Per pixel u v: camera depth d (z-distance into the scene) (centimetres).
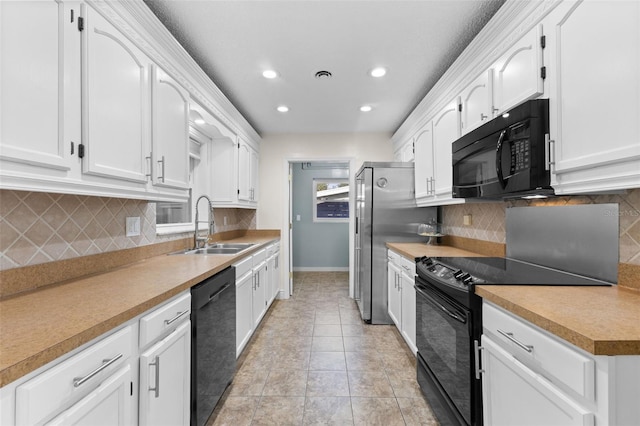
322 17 171
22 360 62
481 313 126
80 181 108
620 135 92
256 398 185
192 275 144
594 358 75
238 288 215
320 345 259
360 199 334
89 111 110
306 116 339
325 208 591
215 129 257
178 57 173
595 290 119
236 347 206
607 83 96
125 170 130
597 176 103
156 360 106
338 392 191
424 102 259
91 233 150
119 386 91
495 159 151
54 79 98
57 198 131
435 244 300
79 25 107
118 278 138
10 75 84
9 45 84
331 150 405
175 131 173
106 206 160
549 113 122
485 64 168
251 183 362
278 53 209
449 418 146
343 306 367
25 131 88
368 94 278
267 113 329
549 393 86
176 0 156
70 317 87
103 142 117
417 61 220
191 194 282
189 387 136
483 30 159
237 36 189
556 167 118
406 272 240
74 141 105
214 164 295
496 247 211
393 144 399
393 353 245
